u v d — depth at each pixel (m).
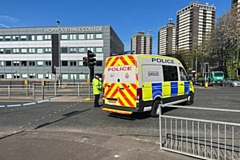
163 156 3.67
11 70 55.38
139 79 6.70
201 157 3.59
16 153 3.79
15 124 6.46
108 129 5.79
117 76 7.21
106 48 52.78
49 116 7.73
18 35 54.97
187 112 8.28
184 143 4.52
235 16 40.66
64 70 54.03
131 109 6.73
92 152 3.84
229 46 43.09
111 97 7.35
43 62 54.53
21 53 55.03
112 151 3.89
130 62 6.87
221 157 3.72
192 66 58.28
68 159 3.51
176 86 8.88
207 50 50.09
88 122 6.68
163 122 6.65
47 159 3.51
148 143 4.46
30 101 12.66
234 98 13.92
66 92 17.06
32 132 5.36
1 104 11.26
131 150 3.96
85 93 16.33
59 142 4.44
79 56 53.59
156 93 7.43
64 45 53.88
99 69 52.94
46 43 54.34
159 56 7.90
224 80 35.91
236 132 5.40
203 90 23.00
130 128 5.89
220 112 8.28
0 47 55.44
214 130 5.63
